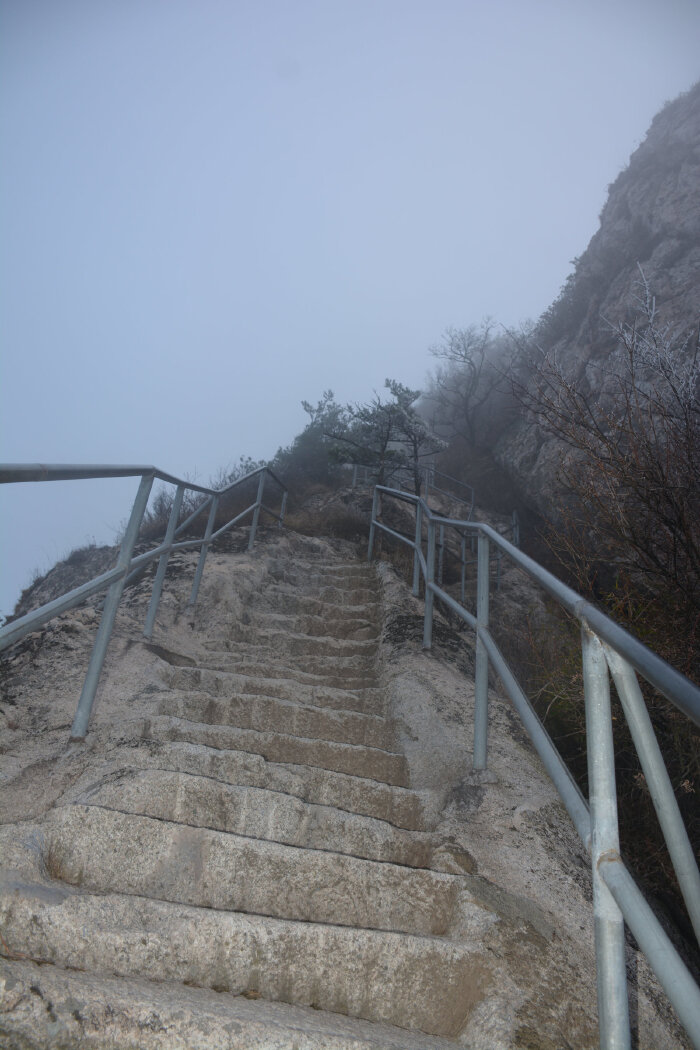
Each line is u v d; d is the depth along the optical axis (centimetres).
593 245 1430
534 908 201
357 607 541
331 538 909
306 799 253
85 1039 129
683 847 124
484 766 288
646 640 301
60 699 310
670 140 1250
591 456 320
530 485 1186
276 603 546
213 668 402
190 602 488
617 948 125
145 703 314
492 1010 159
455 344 1877
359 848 228
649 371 366
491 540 265
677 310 877
